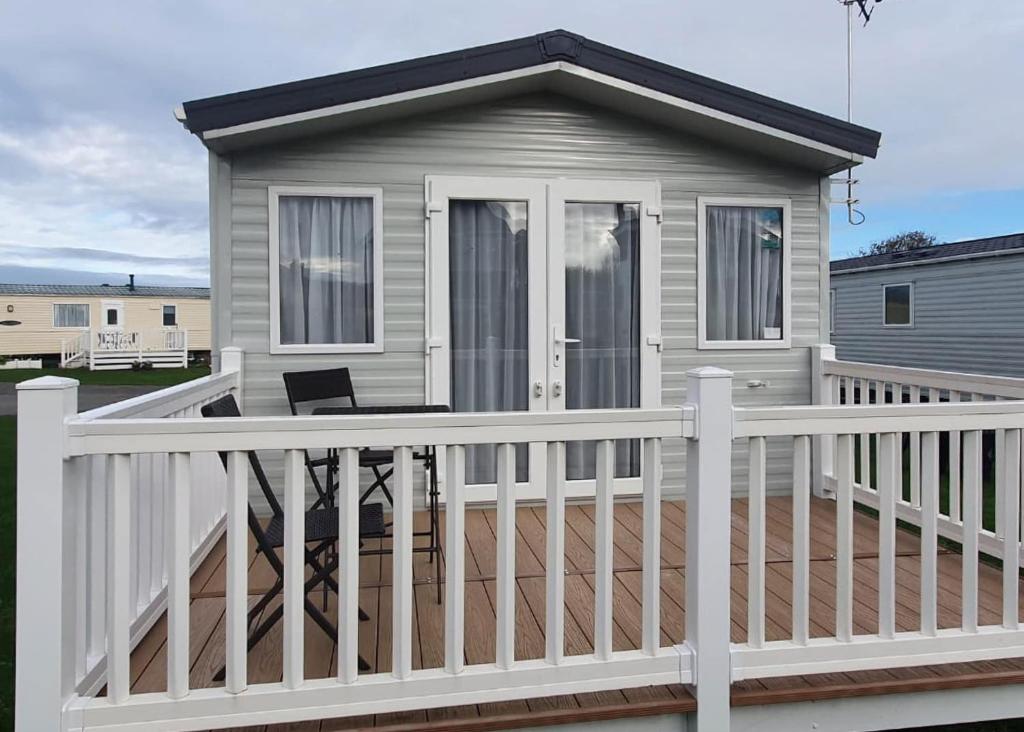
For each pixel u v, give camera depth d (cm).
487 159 400
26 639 167
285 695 176
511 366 408
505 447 186
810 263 438
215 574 296
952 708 213
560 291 408
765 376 434
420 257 397
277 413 385
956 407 210
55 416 167
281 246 387
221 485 348
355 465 179
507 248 407
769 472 438
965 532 215
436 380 398
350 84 345
